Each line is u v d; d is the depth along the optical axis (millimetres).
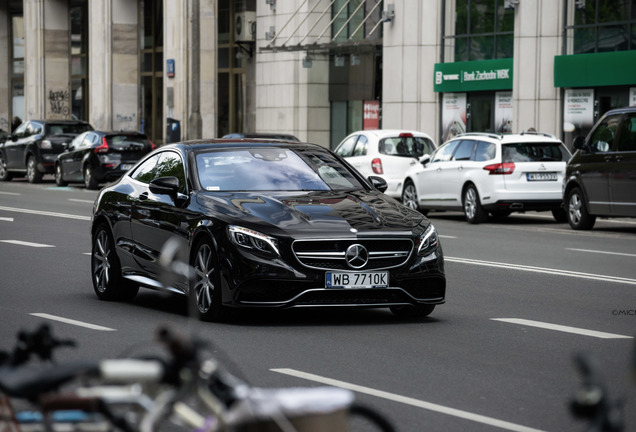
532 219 31000
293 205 12594
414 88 45031
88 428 4879
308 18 51250
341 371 9742
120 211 14281
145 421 4719
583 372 4297
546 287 15977
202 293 12586
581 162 26531
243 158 13797
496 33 42250
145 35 66875
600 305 14188
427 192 30859
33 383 4684
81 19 71875
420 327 12352
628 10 37656
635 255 20500
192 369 4781
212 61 58875
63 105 72188
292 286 11969
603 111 38656
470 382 9312
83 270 17688
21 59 78812
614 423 4160
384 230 12273
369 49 48281
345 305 12133
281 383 9164
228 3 59531
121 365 4727
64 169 44250
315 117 52500
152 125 66625
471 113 43438
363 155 33469
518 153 28547
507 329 12219
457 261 19344
